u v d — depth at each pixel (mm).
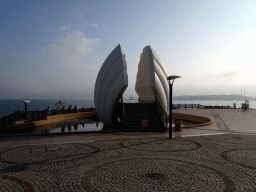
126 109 17812
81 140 10719
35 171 5832
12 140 10766
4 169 6008
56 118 22781
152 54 17344
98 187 4719
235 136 11961
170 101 11102
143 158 7234
